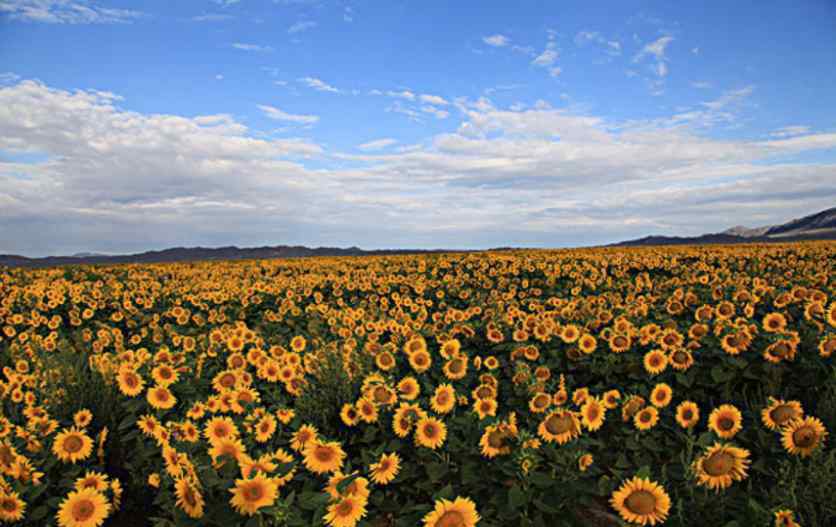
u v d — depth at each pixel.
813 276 11.05
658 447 4.52
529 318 7.31
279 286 14.08
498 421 4.31
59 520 3.27
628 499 3.17
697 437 4.75
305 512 3.41
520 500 3.59
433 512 3.07
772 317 5.98
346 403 5.16
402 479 4.12
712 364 5.72
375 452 4.27
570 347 6.55
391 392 4.82
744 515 3.53
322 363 5.77
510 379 6.34
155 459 4.23
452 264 19.72
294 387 5.50
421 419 4.34
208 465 3.47
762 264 15.02
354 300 13.56
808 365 5.35
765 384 5.39
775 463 4.24
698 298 9.22
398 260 23.56
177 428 3.99
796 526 3.10
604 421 5.24
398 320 9.15
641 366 5.93
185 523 3.14
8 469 3.64
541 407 4.96
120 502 4.24
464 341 7.45
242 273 20.31
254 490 3.08
